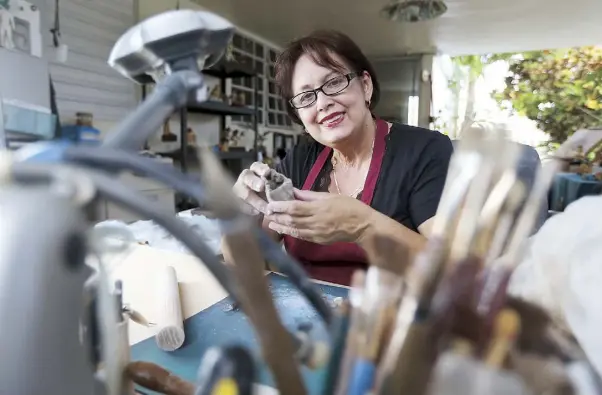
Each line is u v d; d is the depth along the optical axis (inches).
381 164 40.6
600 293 9.1
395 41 174.1
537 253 10.1
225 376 9.8
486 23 147.8
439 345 8.1
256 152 138.9
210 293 28.0
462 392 7.8
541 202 10.1
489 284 8.8
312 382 9.2
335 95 40.0
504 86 196.1
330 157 46.2
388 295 9.1
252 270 8.6
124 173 9.3
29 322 8.0
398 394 7.9
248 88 156.6
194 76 11.4
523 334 8.5
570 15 138.2
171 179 9.0
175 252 33.2
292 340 9.2
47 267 8.2
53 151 9.2
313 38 41.1
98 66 95.6
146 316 23.7
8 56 68.3
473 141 10.5
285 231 32.3
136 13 105.8
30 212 8.4
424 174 38.2
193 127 126.8
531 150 10.6
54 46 82.1
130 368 13.5
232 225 8.4
